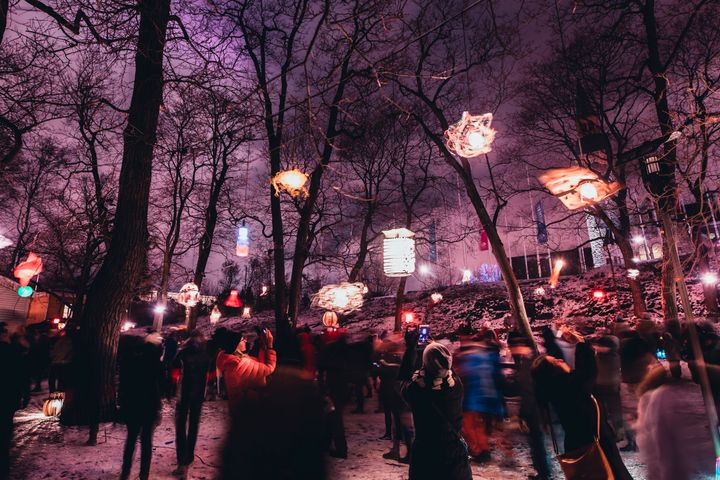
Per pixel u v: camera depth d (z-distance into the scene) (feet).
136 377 17.76
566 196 12.64
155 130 29.17
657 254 101.04
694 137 22.50
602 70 58.90
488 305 102.83
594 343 24.45
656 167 23.06
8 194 70.38
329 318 36.29
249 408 11.69
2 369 16.99
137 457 20.85
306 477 11.17
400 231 21.68
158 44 25.00
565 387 13.00
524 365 19.13
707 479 11.16
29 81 24.62
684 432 10.44
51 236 75.56
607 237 82.48
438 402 12.38
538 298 98.43
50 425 27.14
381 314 113.09
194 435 19.20
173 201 61.82
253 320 131.13
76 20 19.86
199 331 20.25
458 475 11.94
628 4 43.06
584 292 95.04
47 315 112.57
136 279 29.99
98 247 72.38
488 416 21.26
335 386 21.81
